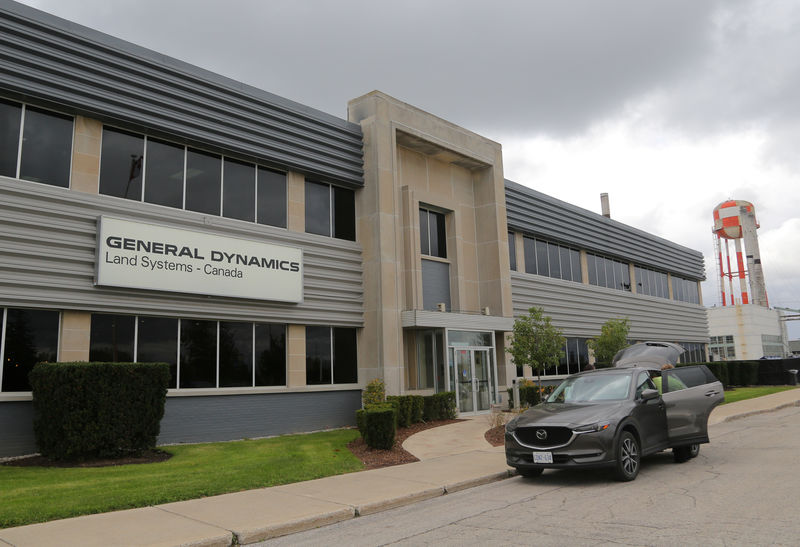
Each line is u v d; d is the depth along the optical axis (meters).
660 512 7.31
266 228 17.06
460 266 22.91
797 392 28.30
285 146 17.62
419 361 20.28
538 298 26.62
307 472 10.78
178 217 15.18
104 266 13.55
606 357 25.45
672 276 39.41
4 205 12.48
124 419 11.92
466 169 24.36
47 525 7.31
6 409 12.17
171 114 15.14
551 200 28.55
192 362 15.26
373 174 19.52
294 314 17.34
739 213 77.12
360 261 19.47
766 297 77.19
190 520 7.55
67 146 13.78
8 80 12.58
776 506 7.32
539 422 9.73
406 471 10.96
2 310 12.48
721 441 13.81
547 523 7.09
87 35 14.07
